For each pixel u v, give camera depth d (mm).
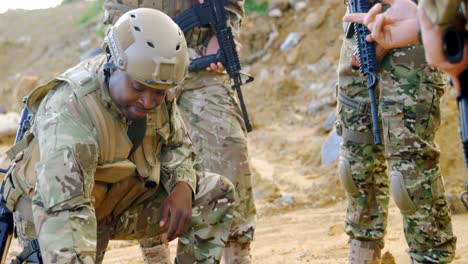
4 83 14539
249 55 12008
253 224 4406
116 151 3318
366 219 4195
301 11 12148
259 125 10594
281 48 11812
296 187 7945
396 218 6473
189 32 4578
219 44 4547
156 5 4539
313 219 6992
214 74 4523
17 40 15367
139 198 3588
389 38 2750
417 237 3877
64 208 3045
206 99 4461
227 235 3674
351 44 4125
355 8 3947
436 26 2064
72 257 2988
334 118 9562
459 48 2070
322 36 11594
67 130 3156
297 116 10469
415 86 3834
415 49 3826
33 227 3377
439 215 3873
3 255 3535
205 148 4445
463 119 2121
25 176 3334
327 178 7918
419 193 3824
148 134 3477
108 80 3270
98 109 3246
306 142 9320
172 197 3547
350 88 4148
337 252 5625
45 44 15055
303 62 11445
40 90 3369
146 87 3205
